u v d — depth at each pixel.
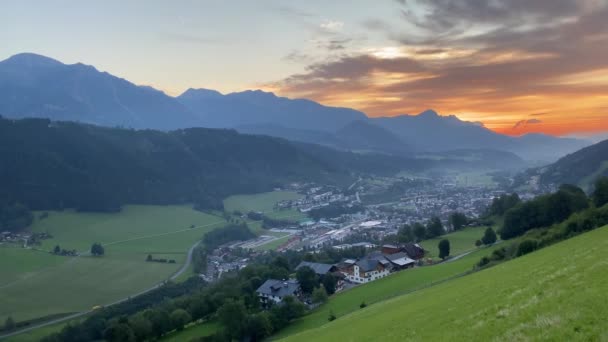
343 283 143.12
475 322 30.86
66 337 126.00
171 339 107.25
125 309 156.12
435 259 149.75
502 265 67.00
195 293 144.88
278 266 155.75
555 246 65.38
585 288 27.55
